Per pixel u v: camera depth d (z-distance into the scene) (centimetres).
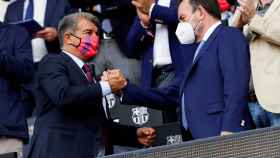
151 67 2098
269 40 1592
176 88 1789
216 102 1614
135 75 2197
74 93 1596
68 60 1666
